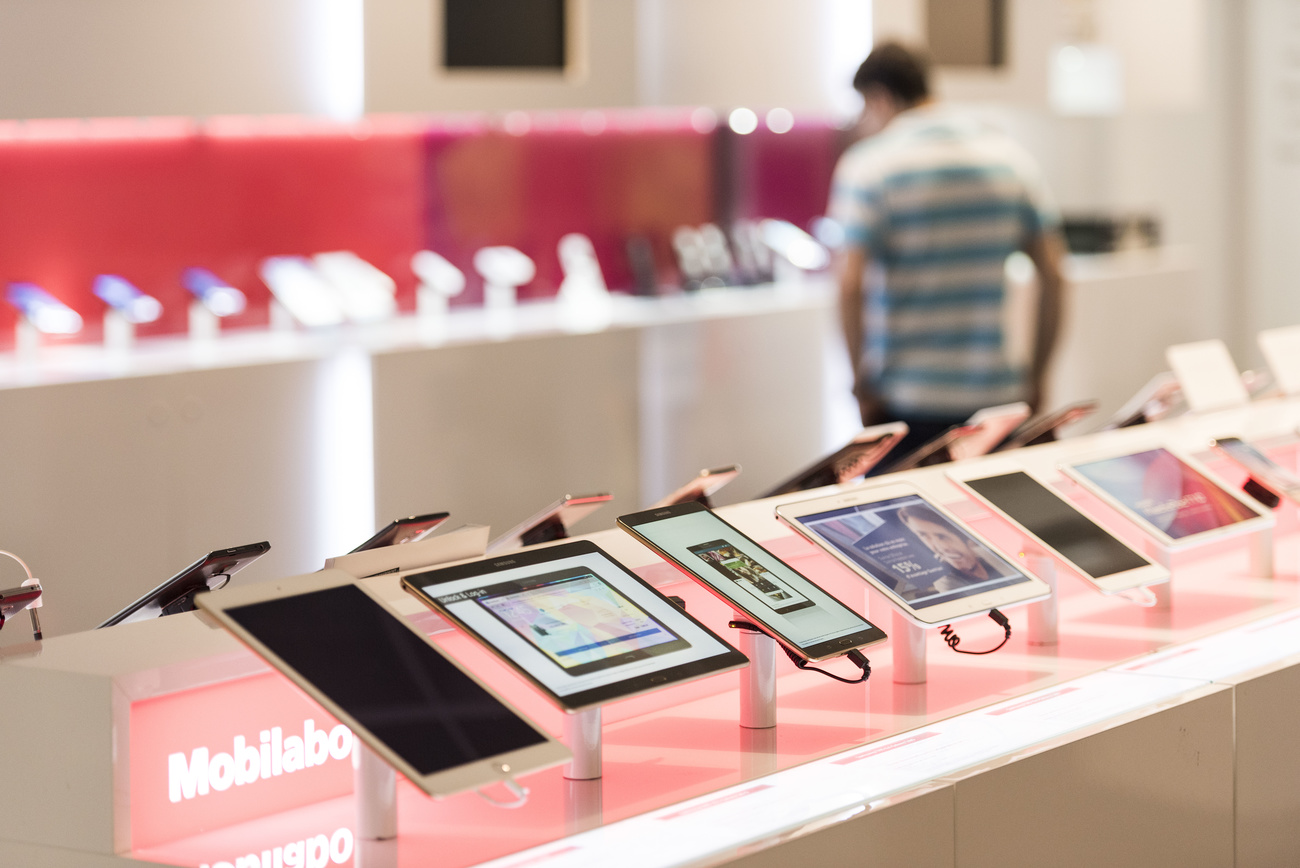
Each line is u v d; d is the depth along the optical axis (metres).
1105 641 2.05
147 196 3.94
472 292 4.81
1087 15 6.12
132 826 1.36
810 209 5.79
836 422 5.34
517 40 4.23
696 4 4.69
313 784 1.51
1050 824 1.63
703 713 1.78
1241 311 6.77
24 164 3.67
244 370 3.66
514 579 1.55
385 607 1.42
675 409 4.79
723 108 4.81
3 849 1.40
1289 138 6.54
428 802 1.49
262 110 3.66
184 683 1.39
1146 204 6.62
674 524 1.78
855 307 4.05
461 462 4.17
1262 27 6.55
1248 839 1.90
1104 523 2.35
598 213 5.15
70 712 1.35
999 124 6.02
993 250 4.00
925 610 1.76
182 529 3.55
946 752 1.61
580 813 1.45
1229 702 1.84
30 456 3.23
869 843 1.44
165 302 4.00
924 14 5.16
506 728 1.32
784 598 1.71
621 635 1.52
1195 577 2.41
